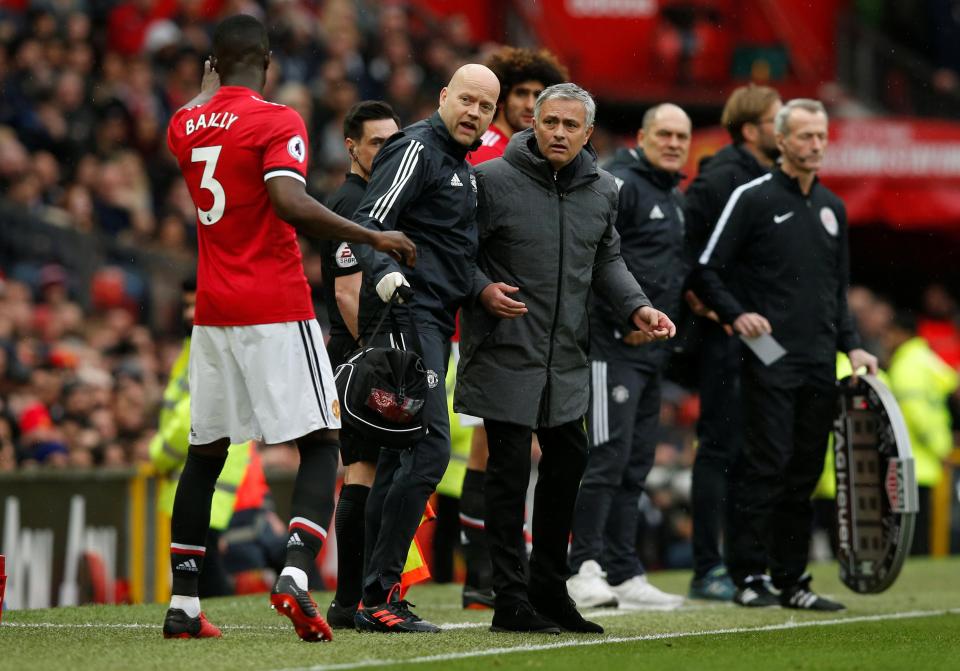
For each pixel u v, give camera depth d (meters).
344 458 20.91
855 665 17.20
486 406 19.70
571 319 19.97
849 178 59.88
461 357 20.08
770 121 27.89
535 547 20.50
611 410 25.58
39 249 46.69
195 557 18.64
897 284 71.88
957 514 47.22
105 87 53.41
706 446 28.17
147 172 53.16
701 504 28.08
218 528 27.69
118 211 50.66
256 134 17.88
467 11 74.31
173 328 50.25
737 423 27.97
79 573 29.89
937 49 80.38
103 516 30.39
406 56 65.31
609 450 25.59
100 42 55.94
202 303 18.22
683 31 74.12
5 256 46.03
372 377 18.81
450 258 19.81
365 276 19.19
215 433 18.38
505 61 25.03
